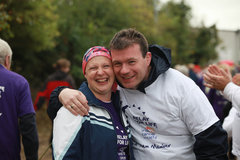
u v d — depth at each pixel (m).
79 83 9.12
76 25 9.36
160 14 18.11
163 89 1.76
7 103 2.00
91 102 1.61
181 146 1.79
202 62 22.17
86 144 1.51
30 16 6.49
